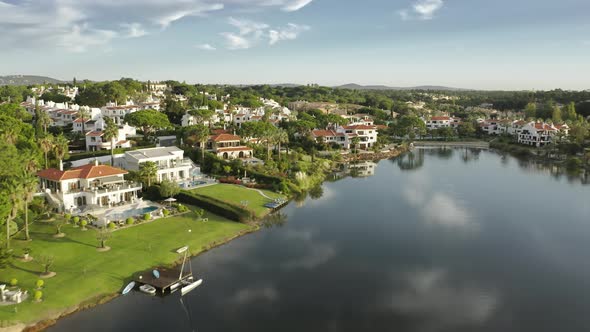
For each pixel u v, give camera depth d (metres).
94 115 177.50
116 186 89.62
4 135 93.19
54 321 48.72
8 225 63.22
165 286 56.66
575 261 70.25
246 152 144.50
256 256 70.38
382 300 56.44
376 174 148.88
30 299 51.47
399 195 115.81
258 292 57.94
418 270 66.06
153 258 65.38
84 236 71.12
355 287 60.00
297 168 135.00
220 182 115.44
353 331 49.22
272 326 49.75
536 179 138.75
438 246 76.69
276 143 152.12
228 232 79.62
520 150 198.38
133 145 146.25
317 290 58.88
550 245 77.69
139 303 54.09
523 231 85.31
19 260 60.78
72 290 54.38
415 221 91.62
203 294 57.09
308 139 183.88
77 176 87.88
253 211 90.38
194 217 85.31
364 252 73.12
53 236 70.25
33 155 84.31
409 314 53.09
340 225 88.44
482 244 77.88
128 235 73.25
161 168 109.56
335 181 136.38
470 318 52.41
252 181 116.50
